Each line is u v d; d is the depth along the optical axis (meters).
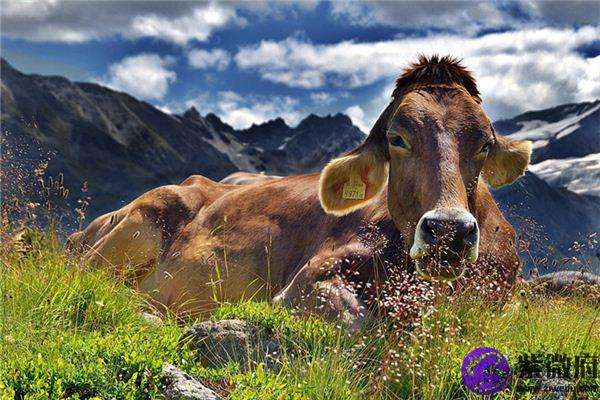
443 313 2.57
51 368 2.11
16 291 2.78
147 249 3.65
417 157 2.65
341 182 2.88
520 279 2.99
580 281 2.99
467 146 2.65
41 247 3.22
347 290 2.76
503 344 2.56
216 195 3.77
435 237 2.44
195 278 3.43
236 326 2.51
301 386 2.21
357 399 2.29
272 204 3.43
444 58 2.84
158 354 2.27
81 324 2.77
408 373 2.36
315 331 2.52
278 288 3.25
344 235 3.05
